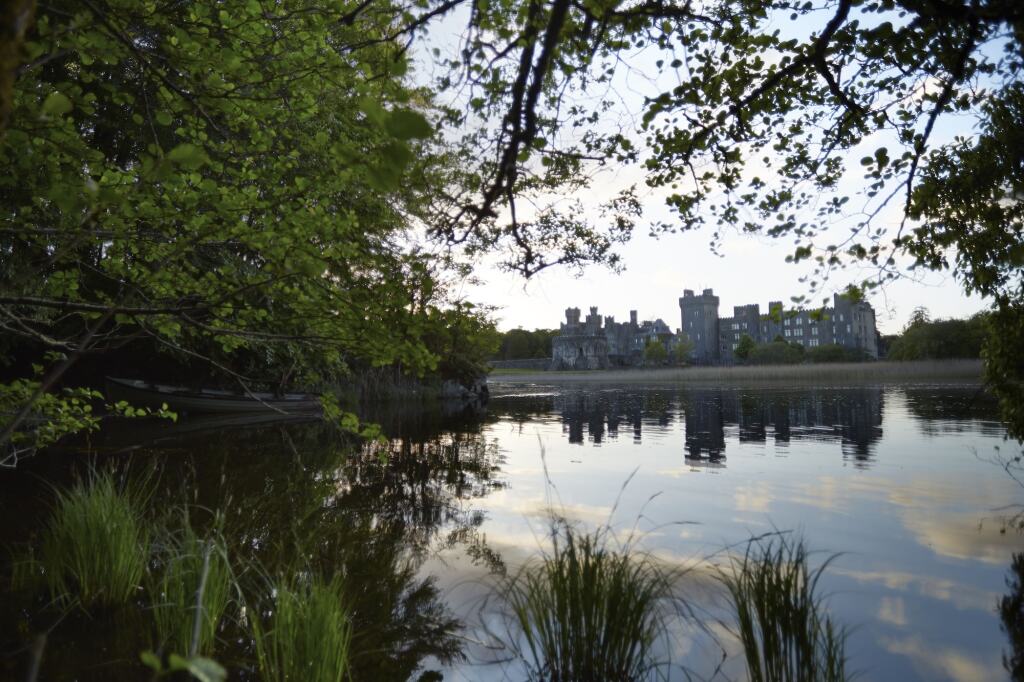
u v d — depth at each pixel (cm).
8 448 703
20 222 459
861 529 673
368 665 396
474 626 452
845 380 4906
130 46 294
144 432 1516
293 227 436
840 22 285
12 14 101
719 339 9669
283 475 988
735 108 325
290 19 443
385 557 596
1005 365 643
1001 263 488
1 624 436
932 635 425
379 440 491
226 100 352
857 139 442
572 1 246
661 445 1367
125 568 473
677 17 308
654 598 415
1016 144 427
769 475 988
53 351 525
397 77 243
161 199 452
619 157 404
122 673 376
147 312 406
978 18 266
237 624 445
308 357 1357
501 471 1061
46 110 129
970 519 709
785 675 365
